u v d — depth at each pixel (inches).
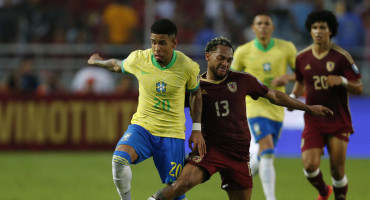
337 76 984.3
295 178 1497.3
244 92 847.1
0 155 1926.7
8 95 1989.4
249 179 852.0
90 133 1999.3
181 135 847.1
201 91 840.9
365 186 1369.3
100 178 1471.5
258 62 1217.4
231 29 2401.6
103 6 2470.5
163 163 838.5
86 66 2214.6
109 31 2390.5
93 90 2138.3
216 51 816.3
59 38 2362.2
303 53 1053.8
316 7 2472.9
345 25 2320.4
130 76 2213.3
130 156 811.4
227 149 835.4
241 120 844.0
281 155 1967.3
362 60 2223.2
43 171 1588.3
